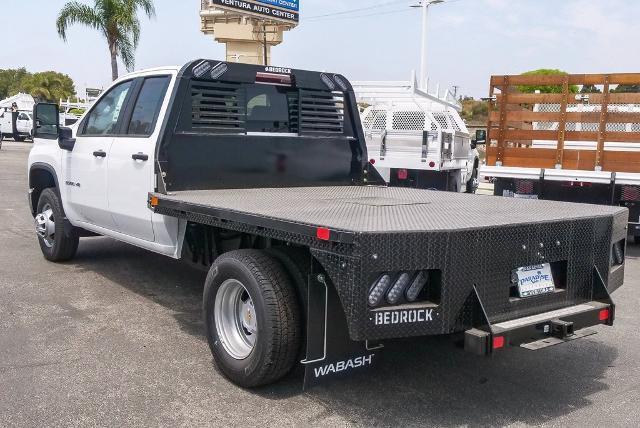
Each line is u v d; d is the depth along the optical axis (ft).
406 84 45.29
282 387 14.02
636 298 22.39
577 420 12.73
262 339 12.92
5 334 17.07
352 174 22.13
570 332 12.77
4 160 81.05
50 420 12.28
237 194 17.76
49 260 25.52
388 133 41.83
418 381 14.60
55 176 23.63
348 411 12.95
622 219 15.26
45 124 23.66
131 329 17.72
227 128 18.84
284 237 12.42
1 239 30.30
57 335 17.08
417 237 11.24
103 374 14.55
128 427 12.09
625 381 14.84
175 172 17.81
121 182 19.13
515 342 12.05
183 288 22.11
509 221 12.79
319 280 11.93
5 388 13.67
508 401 13.61
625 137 30.14
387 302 11.26
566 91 31.01
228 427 12.16
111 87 21.26
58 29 82.53
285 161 20.26
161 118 17.79
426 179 42.60
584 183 31.35
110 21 82.74
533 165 32.48
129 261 25.91
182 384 14.10
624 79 29.60
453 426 12.39
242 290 14.03
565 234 13.35
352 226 11.56
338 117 21.70
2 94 348.79
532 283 12.92
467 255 11.73
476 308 11.88
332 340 12.09
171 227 17.17
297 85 20.36
